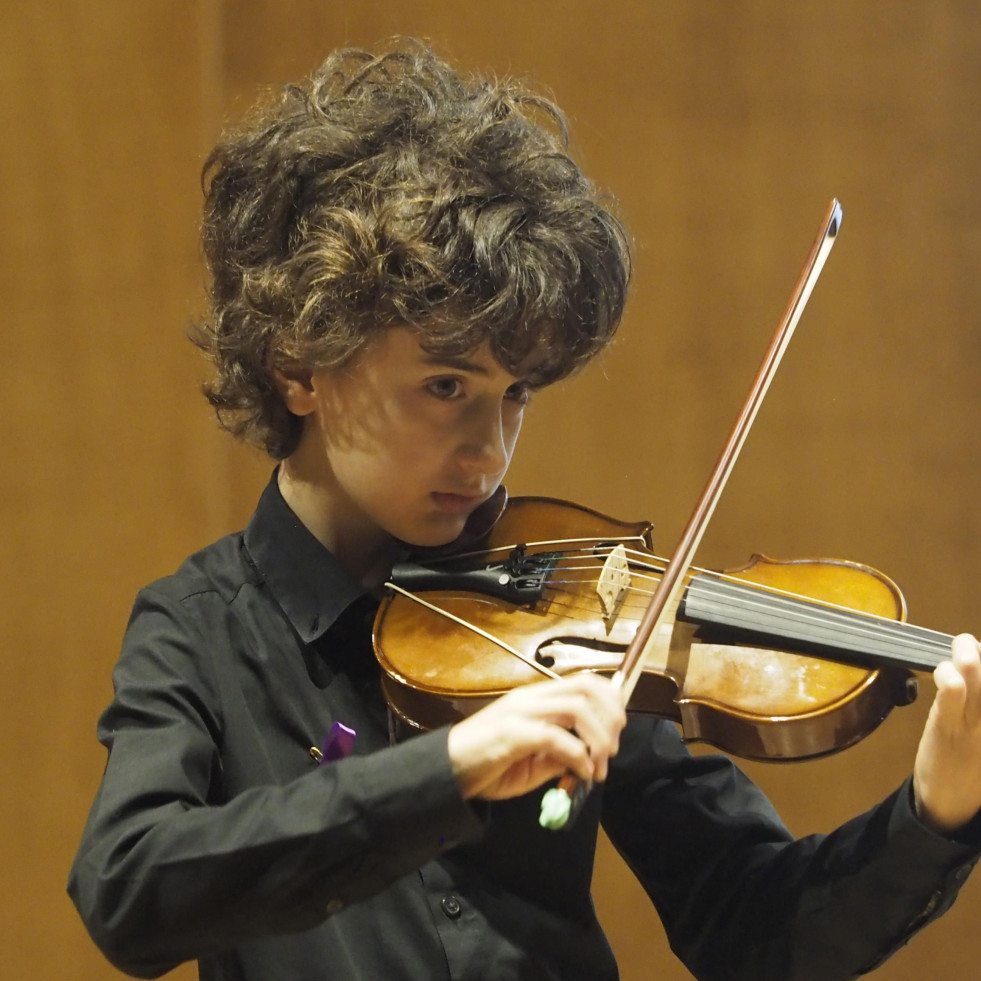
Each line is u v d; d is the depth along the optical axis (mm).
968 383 9984
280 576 4438
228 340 4590
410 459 4168
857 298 9938
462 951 4102
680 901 4750
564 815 2898
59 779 8859
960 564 9914
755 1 9914
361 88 4715
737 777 4934
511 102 4719
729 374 9875
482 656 4262
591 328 4379
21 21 8906
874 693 4148
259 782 4098
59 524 8938
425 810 3146
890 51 9992
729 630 4398
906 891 4102
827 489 9875
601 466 9781
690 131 9867
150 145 9086
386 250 4062
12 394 8891
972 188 10023
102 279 9016
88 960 8805
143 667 4098
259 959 3988
